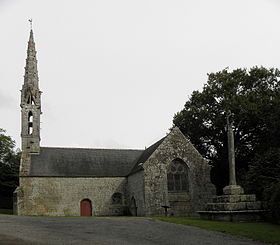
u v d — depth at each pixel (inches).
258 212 779.4
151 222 720.3
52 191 1278.3
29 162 1321.4
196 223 706.2
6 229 551.2
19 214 1217.4
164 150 1202.0
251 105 1291.8
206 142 1526.8
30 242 424.2
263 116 1285.7
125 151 1513.3
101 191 1327.5
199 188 1207.6
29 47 1502.2
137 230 590.2
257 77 1417.3
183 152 1222.3
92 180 1331.2
